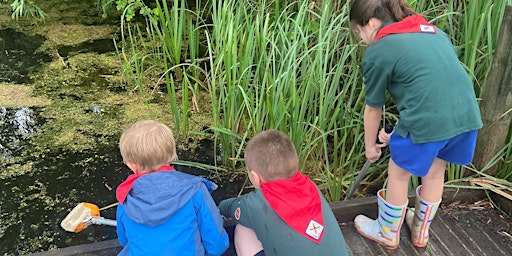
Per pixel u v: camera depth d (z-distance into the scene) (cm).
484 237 221
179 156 285
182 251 166
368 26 182
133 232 168
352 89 259
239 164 277
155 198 162
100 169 273
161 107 326
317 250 164
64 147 287
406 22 178
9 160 275
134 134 172
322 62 270
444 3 287
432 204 202
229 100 270
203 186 175
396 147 186
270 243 168
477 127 179
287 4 331
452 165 240
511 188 233
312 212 168
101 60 378
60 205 248
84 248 198
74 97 333
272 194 169
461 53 261
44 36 411
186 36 398
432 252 212
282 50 271
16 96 331
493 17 246
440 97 172
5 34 411
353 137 275
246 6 334
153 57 378
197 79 327
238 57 306
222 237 177
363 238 220
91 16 448
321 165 271
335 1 289
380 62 177
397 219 205
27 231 233
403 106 180
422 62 172
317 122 265
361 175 228
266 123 262
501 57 216
